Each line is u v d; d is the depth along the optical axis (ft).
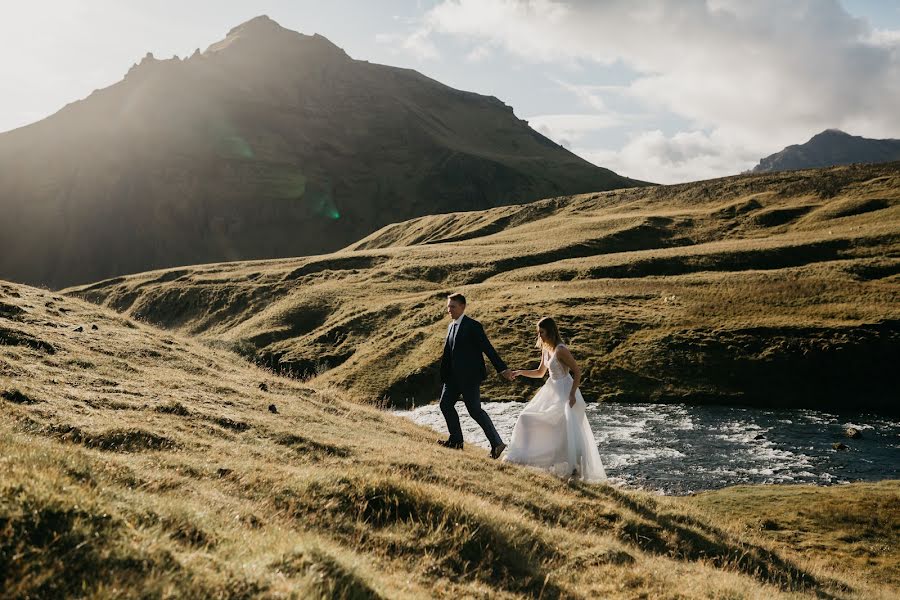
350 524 26.00
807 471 99.76
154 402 44.06
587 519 37.06
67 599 13.02
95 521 16.25
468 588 21.83
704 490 90.99
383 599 17.52
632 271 257.96
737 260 255.70
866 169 382.63
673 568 30.81
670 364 167.32
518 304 220.23
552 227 411.13
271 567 17.44
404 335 213.25
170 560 15.74
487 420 45.44
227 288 334.44
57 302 77.77
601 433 125.59
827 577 41.37
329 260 365.20
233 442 39.01
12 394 35.94
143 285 385.70
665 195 450.71
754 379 157.07
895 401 143.54
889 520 66.54
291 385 69.51
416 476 37.47
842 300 189.06
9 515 14.85
